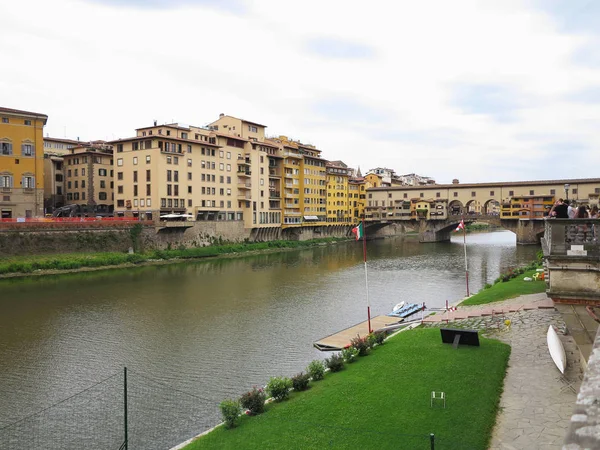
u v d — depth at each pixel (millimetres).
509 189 146375
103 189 106875
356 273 78375
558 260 19438
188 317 47656
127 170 98875
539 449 16000
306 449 17516
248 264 89812
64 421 25203
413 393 21375
